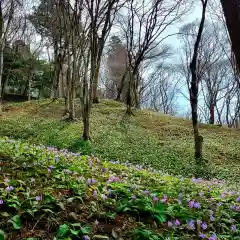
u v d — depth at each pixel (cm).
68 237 454
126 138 2336
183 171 1812
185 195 743
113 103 3453
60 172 735
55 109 3117
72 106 2694
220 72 5266
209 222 596
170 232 532
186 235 528
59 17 2806
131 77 3130
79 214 546
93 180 678
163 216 579
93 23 2109
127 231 509
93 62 2153
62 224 495
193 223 557
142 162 1883
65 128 2436
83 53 2297
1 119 2712
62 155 1042
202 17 1977
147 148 2153
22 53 4781
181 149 2191
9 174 675
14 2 3300
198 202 683
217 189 923
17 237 462
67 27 2767
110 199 607
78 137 2188
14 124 2527
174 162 1931
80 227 483
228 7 648
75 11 2383
